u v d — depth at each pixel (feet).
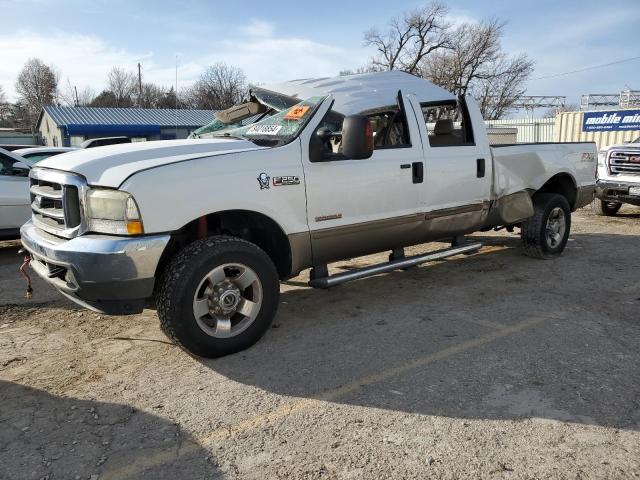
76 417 10.39
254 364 12.60
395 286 18.71
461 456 8.93
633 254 23.00
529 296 17.28
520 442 9.26
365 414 10.31
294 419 10.20
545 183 22.18
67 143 120.57
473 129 18.44
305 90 16.90
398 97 16.69
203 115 135.74
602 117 64.85
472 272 20.34
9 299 17.74
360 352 13.17
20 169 24.93
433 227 17.30
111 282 11.33
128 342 14.16
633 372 11.73
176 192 11.75
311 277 15.20
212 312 12.58
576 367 12.03
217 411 10.55
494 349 13.12
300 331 14.65
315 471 8.65
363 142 13.21
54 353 13.51
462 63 175.83
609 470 8.48
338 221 14.66
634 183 30.76
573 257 22.61
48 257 12.06
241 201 12.66
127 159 12.24
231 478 8.54
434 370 12.07
